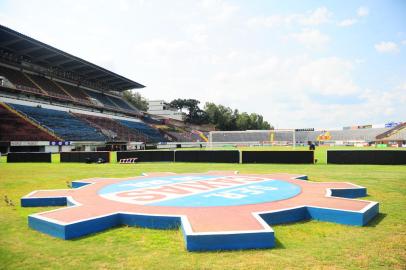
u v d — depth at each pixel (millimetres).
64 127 52188
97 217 7621
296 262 5492
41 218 7660
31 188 14930
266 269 5219
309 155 28328
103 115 69875
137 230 7602
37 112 51375
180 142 84500
